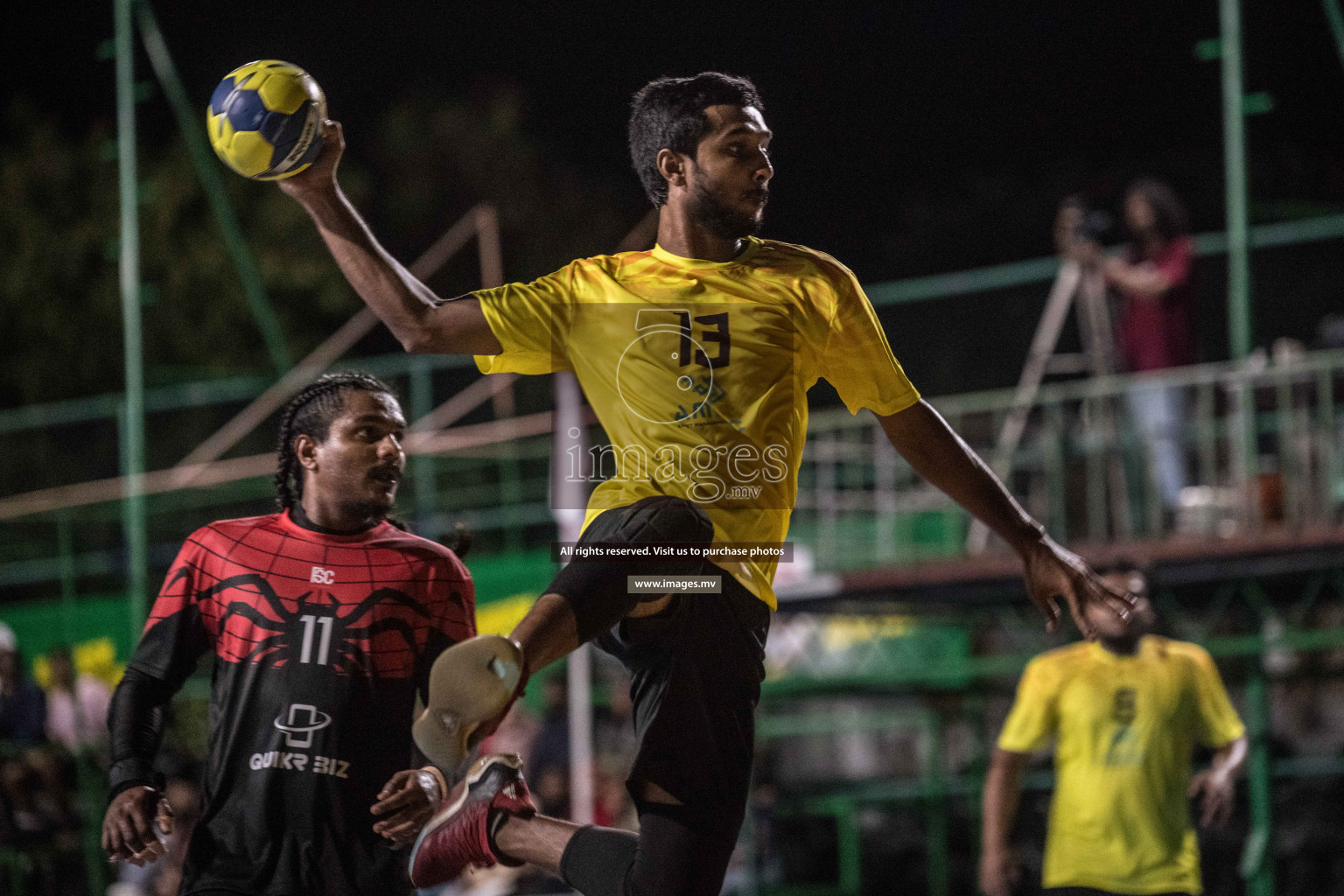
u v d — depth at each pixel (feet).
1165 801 35.94
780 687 54.90
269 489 69.46
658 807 17.37
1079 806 36.29
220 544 20.30
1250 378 46.96
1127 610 19.20
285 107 17.10
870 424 59.47
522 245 103.65
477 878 48.93
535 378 86.53
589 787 46.60
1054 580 19.45
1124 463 48.37
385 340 96.53
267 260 91.56
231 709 19.62
